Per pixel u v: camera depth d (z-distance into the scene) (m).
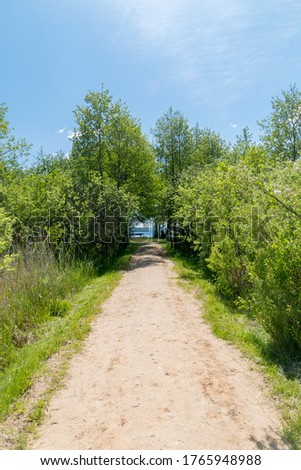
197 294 8.84
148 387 4.18
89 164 22.08
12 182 19.41
